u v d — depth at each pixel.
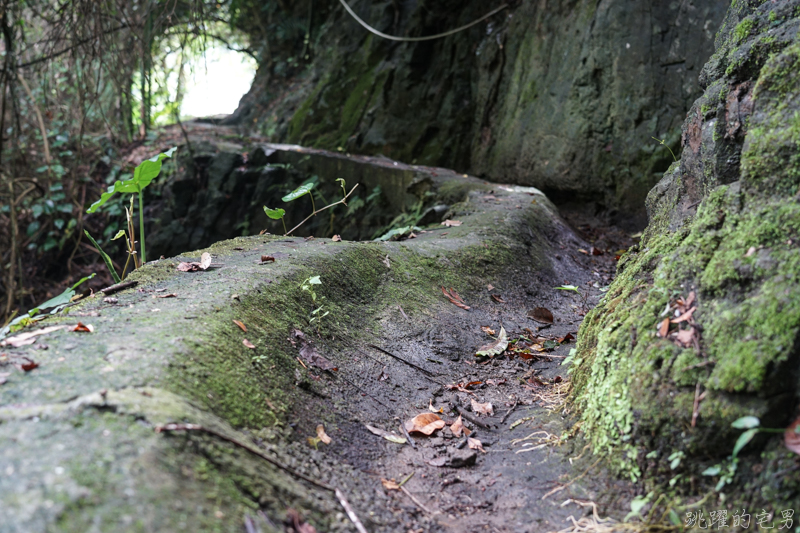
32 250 10.14
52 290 9.92
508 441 2.45
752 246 1.98
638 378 2.04
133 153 11.51
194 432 1.67
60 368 1.91
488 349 3.29
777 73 2.21
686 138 2.82
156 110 13.52
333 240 3.91
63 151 11.06
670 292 2.18
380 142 9.98
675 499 1.81
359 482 2.06
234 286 2.73
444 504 2.06
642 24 6.41
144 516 1.35
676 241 2.44
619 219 6.64
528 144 7.80
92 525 1.30
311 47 13.53
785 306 1.76
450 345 3.25
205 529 1.41
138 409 1.65
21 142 10.56
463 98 9.51
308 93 12.41
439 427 2.51
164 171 10.88
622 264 3.03
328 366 2.62
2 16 8.22
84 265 10.31
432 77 9.91
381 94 10.32
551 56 7.70
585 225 6.71
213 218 10.09
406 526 1.90
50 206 9.69
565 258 5.16
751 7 2.80
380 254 3.76
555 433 2.40
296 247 3.57
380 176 8.66
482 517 1.99
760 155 2.12
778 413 1.69
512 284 4.29
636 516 1.85
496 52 8.88
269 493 1.68
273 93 13.98
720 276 2.00
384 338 3.11
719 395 1.79
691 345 1.96
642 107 6.40
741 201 2.16
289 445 2.06
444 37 9.89
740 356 1.77
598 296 4.44
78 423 1.58
